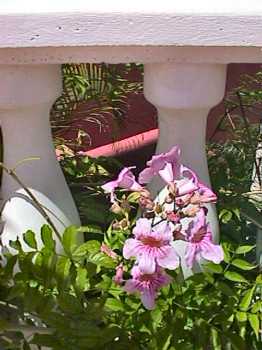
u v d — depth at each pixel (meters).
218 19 1.21
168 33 1.21
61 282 1.29
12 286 1.33
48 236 1.31
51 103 1.35
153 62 1.27
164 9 1.21
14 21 1.19
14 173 1.35
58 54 1.26
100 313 1.29
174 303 1.31
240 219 1.61
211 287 1.35
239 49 1.26
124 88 2.07
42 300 1.29
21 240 1.38
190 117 1.34
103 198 1.74
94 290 1.36
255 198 1.83
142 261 1.16
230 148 1.99
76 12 1.20
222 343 1.31
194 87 1.29
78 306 1.28
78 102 2.01
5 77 1.27
